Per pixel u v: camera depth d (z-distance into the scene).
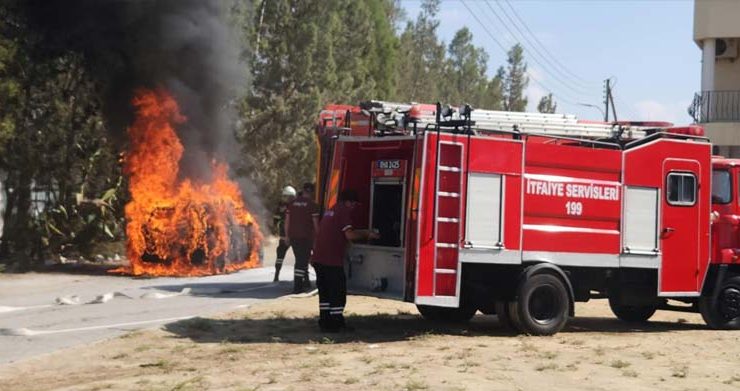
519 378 7.73
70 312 11.71
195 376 7.61
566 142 11.15
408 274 9.87
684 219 11.66
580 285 11.34
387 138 10.59
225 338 9.78
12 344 9.19
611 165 11.09
